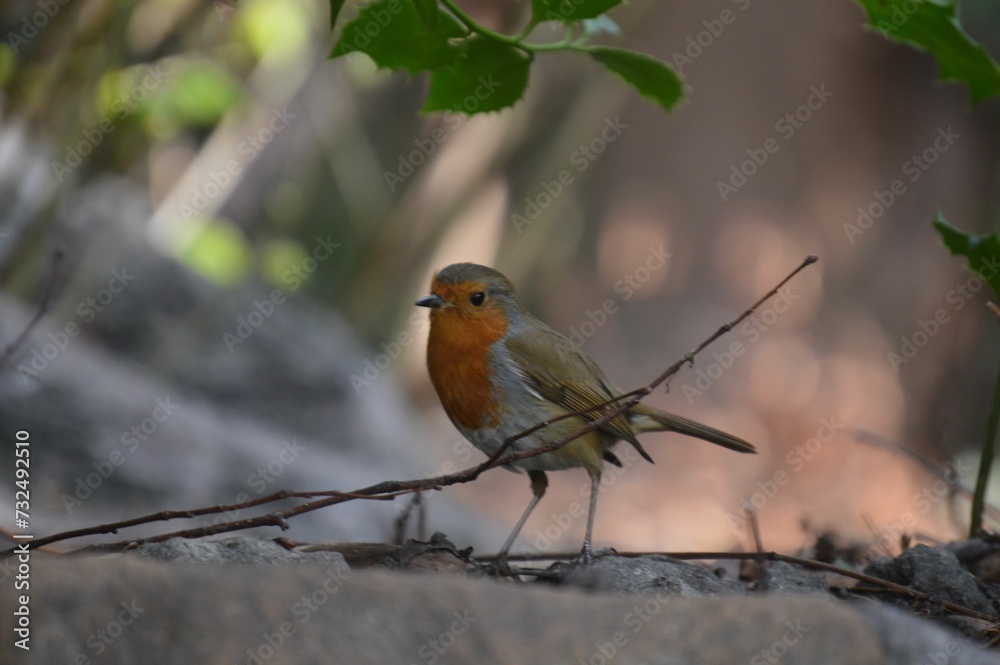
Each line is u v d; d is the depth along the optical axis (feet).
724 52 84.33
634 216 85.56
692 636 11.85
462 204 56.59
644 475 65.72
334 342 50.37
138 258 46.06
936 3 19.11
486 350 22.45
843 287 81.25
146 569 11.79
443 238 57.11
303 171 61.31
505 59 18.30
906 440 72.79
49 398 35.35
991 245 20.17
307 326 50.16
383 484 17.01
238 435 40.78
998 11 67.00
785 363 77.82
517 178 58.54
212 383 45.88
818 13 82.94
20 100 37.01
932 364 75.20
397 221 57.31
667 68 17.99
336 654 11.62
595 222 85.92
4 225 38.83
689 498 62.08
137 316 45.62
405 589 12.09
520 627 11.94
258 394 46.62
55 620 11.25
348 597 11.98
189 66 42.50
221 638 11.55
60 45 36.55
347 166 59.47
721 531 54.49
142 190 50.16
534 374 22.50
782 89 84.17
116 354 44.93
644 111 86.02
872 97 82.12
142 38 42.14
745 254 84.48
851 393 74.84
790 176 84.53
